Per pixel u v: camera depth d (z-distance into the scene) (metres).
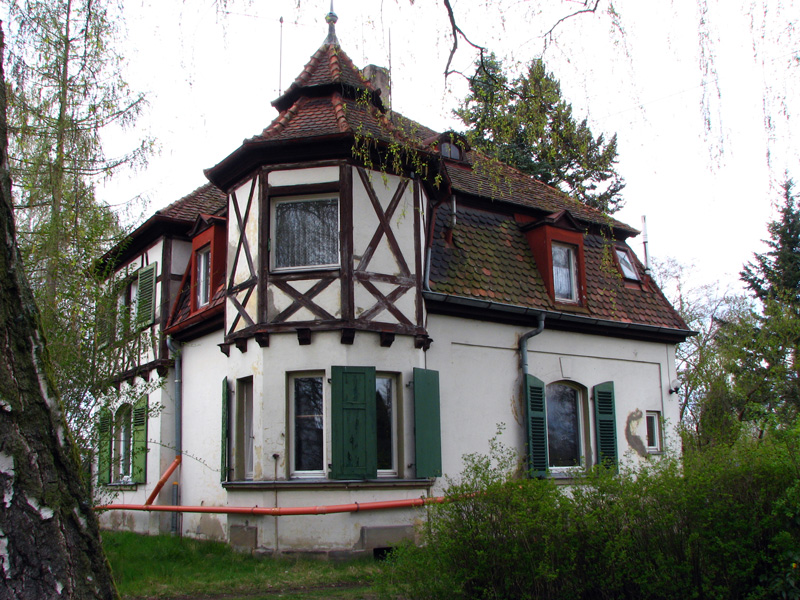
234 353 11.22
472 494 6.14
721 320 27.45
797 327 17.61
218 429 12.26
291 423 10.44
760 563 6.18
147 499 12.93
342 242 10.48
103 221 10.03
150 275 15.22
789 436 6.61
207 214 14.66
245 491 10.54
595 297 13.91
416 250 11.19
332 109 11.65
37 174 10.53
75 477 3.14
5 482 2.90
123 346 9.38
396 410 10.74
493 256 12.86
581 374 13.39
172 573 8.79
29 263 9.43
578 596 5.88
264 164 10.93
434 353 11.52
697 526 6.11
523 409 12.43
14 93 10.45
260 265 10.71
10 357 3.03
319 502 10.00
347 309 10.28
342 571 8.85
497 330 12.40
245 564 9.46
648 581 5.92
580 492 6.30
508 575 5.85
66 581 2.96
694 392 21.84
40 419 3.05
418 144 9.19
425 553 6.20
